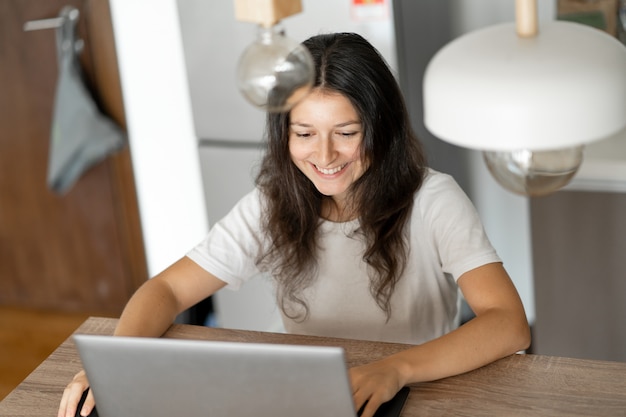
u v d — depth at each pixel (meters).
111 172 3.51
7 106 3.53
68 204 3.62
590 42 0.96
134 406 1.40
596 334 2.55
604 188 2.36
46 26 3.34
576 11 2.80
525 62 0.94
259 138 3.00
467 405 1.49
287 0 1.09
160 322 1.79
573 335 2.58
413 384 1.56
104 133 3.34
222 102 3.01
